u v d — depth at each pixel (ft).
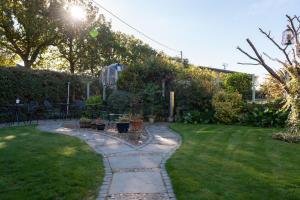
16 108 49.32
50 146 27.71
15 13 75.00
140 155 25.43
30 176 18.58
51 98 59.88
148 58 62.64
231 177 18.57
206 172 19.60
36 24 75.05
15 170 19.80
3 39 79.36
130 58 114.83
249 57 33.55
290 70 32.12
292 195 15.66
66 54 93.76
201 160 22.81
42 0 75.61
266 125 45.29
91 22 90.12
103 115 51.11
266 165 21.44
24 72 53.67
